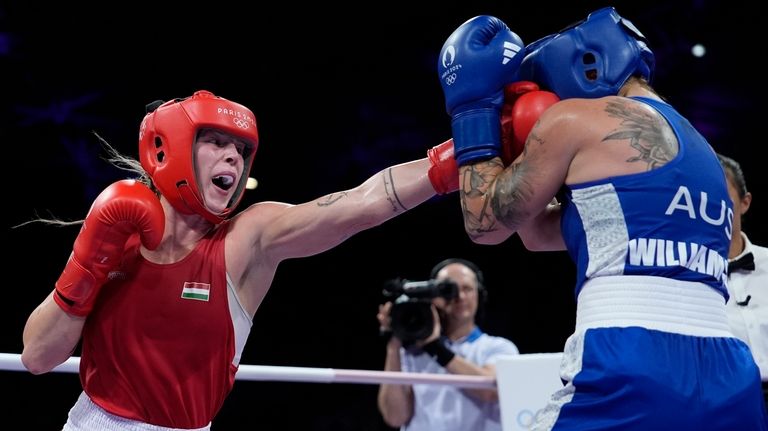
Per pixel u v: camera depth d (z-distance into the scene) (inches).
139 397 81.6
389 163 309.0
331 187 307.3
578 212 76.2
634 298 71.4
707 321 72.1
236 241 84.7
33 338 82.6
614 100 78.0
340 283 315.3
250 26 293.7
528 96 83.4
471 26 86.7
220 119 83.4
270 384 301.6
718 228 76.0
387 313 165.6
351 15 302.5
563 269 314.0
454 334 174.1
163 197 87.5
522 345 309.1
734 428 68.7
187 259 82.4
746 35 300.5
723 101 303.0
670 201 73.5
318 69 306.0
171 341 81.3
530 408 136.4
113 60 276.4
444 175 86.7
